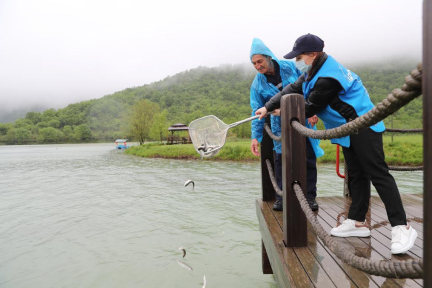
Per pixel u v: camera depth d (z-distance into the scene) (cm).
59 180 1847
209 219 934
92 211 1086
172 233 828
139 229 873
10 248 773
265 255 518
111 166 2558
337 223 319
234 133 6203
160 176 1828
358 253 238
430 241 72
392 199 230
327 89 234
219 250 704
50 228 916
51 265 671
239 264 629
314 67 246
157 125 5816
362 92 238
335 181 1355
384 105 93
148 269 629
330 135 138
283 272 221
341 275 205
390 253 235
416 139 3034
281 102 244
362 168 262
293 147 242
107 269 640
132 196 1301
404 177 1402
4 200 1315
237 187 1395
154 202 1176
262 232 362
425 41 70
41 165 2884
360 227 271
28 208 1164
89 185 1623
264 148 406
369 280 197
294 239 251
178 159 2898
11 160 3653
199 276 586
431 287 72
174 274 598
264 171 409
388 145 2438
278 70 360
